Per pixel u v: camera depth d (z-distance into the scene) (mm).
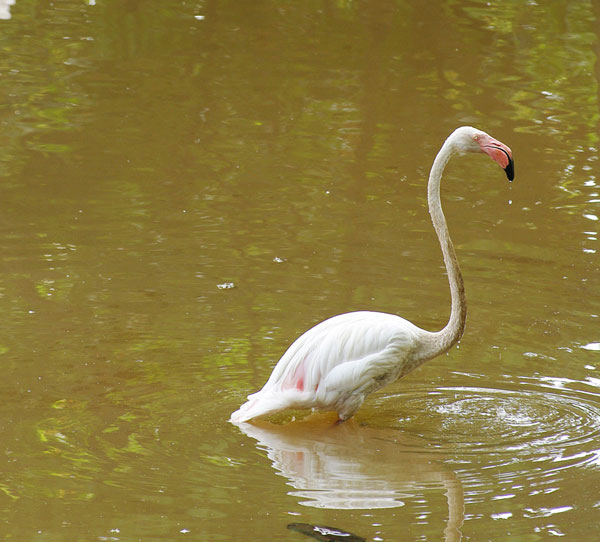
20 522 7094
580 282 11938
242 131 17344
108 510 7289
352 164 16016
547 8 25719
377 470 8062
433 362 10070
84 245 12664
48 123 17422
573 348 10281
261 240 13000
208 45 22344
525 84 20312
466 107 18859
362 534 7047
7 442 8219
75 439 8312
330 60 21500
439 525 7188
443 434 8719
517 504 7508
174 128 17391
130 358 9812
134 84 19641
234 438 8516
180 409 8914
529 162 16344
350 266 12258
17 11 24562
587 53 22344
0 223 13203
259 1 26219
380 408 9250
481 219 14008
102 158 15891
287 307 11062
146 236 13000
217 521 7180
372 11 25391
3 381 9250
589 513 7355
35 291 11258
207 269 12047
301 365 8938
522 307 11227
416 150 16688
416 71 20906
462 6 25875
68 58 21109
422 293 11523
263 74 20453
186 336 10320
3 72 19969
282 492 7633
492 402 9273
